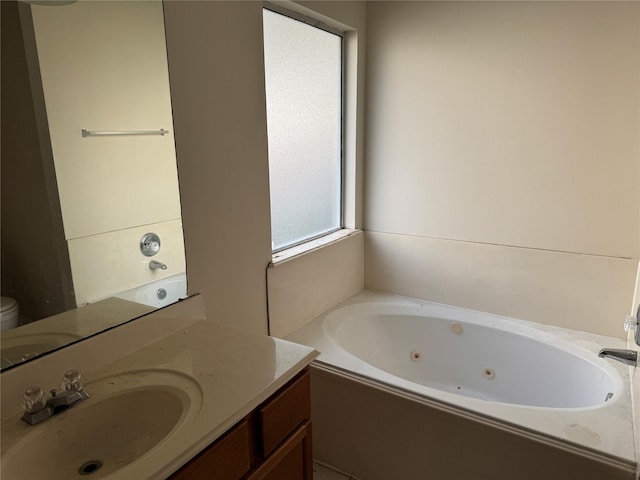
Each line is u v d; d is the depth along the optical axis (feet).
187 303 5.12
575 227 7.14
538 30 6.87
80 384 3.65
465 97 7.64
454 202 8.12
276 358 4.20
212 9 5.22
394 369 8.34
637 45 6.23
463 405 5.31
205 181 5.40
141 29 4.54
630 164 6.56
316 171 8.21
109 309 4.45
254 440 3.79
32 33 3.85
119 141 4.50
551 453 4.80
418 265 8.74
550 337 7.22
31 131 3.89
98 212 4.37
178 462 2.91
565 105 6.86
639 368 4.84
